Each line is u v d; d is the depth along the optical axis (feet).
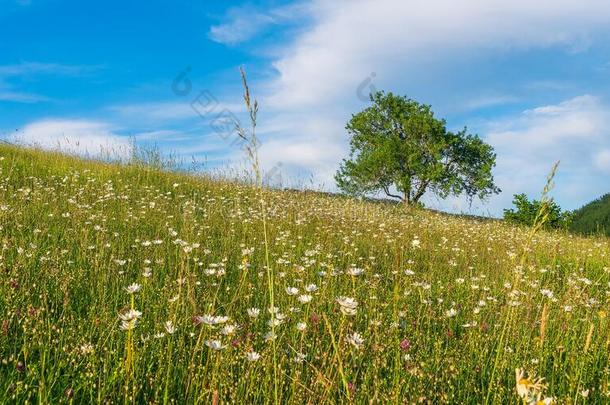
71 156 58.49
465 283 24.45
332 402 10.16
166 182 52.37
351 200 60.54
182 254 21.36
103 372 11.12
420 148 113.29
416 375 11.60
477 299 21.26
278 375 11.22
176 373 11.52
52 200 34.35
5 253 19.92
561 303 19.49
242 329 13.58
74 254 21.77
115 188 45.80
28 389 10.05
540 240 43.39
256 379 11.11
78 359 11.57
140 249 23.70
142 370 11.47
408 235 39.93
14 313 13.38
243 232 31.78
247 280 20.01
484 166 112.16
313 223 40.68
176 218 35.14
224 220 35.29
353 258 27.20
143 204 39.14
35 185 39.14
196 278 18.90
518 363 13.65
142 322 14.20
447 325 17.44
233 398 10.27
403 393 10.97
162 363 12.02
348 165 117.50
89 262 20.53
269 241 30.14
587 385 12.78
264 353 11.77
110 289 17.57
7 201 32.30
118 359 11.78
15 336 12.05
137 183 48.32
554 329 16.60
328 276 18.92
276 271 21.91
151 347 12.60
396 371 11.21
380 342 13.50
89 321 14.06
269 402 10.68
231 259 24.40
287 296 17.56
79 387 10.25
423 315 17.31
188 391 10.80
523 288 21.94
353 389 10.69
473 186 115.34
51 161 52.34
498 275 26.40
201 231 30.37
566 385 12.43
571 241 47.14
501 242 41.88
